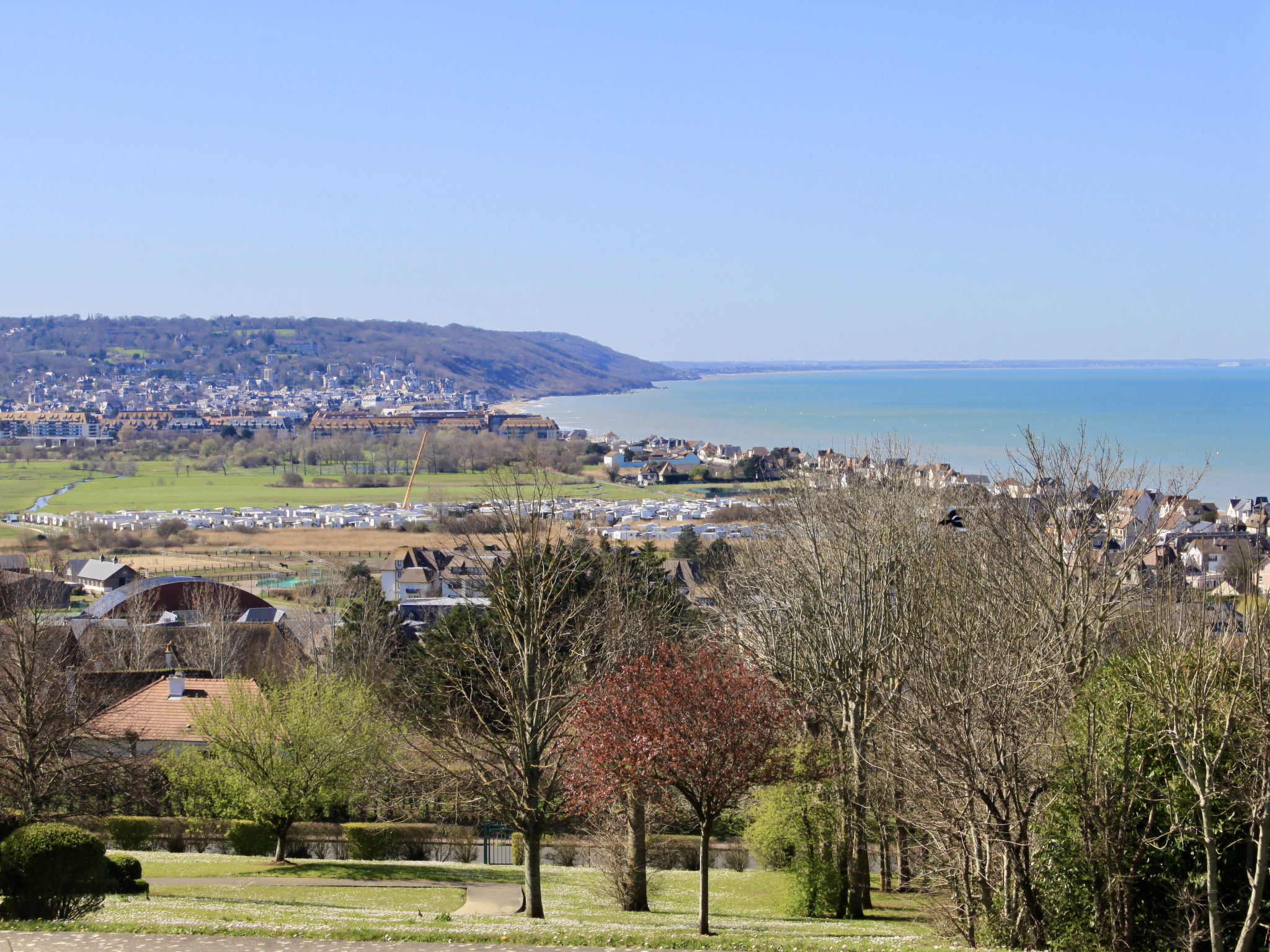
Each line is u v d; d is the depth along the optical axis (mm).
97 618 74312
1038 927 20109
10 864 19750
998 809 20203
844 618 30953
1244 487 142000
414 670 46875
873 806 27438
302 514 177250
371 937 18953
